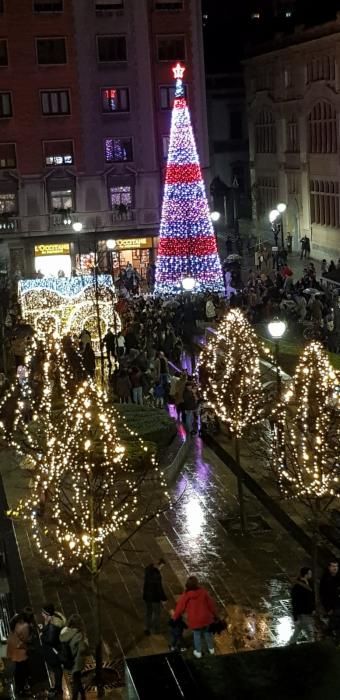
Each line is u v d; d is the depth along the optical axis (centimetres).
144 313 4131
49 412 2488
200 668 411
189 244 4675
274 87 6762
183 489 2539
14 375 3419
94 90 6053
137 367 3231
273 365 3127
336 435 2027
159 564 1752
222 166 8012
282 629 1734
